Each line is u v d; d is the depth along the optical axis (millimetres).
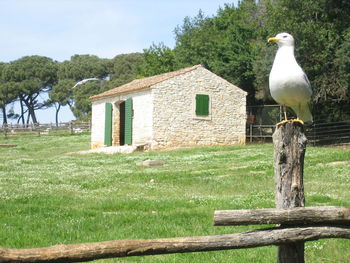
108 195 13828
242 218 4855
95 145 39531
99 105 39188
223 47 41312
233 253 7785
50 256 4223
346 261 7477
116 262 7219
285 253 5148
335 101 35250
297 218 4945
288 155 5320
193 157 25609
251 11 49000
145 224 9484
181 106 33281
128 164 23766
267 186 15359
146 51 60500
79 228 9180
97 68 96250
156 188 15258
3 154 33875
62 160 26656
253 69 37562
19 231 8922
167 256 7590
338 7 32969
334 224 5074
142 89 33188
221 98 34844
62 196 13156
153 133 32250
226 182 16375
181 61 50219
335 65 32312
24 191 14062
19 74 95625
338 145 33344
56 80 100000
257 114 38938
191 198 12891
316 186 15008
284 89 7379
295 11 33500
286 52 7508
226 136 34969
